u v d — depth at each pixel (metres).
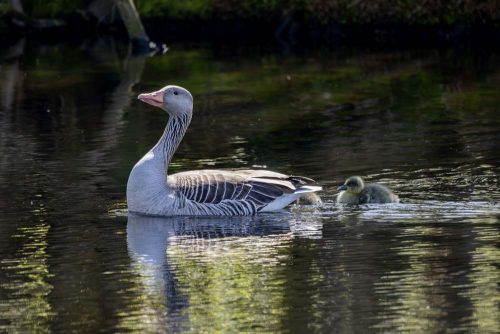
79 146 20.17
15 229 14.62
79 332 10.66
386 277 12.05
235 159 18.89
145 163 15.47
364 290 11.64
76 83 27.97
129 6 34.09
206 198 15.33
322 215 15.15
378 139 20.12
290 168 17.91
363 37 35.28
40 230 14.57
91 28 37.03
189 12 36.31
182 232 14.40
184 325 10.73
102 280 12.30
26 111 24.19
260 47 34.22
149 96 15.93
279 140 20.45
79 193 16.59
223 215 15.31
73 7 36.97
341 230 14.21
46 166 18.50
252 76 28.56
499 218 14.41
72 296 11.77
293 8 35.56
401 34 34.91
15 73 29.78
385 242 13.50
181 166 18.50
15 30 36.72
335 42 34.94
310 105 24.25
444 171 17.19
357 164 18.00
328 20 35.28
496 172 17.02
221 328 10.62
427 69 28.81
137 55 33.03
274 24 36.03
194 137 21.16
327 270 12.41
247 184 15.54
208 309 11.20
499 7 33.78
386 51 32.59
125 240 14.01
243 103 24.75
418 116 22.41
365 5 34.81
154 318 10.96
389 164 17.88
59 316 11.13
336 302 11.29
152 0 36.78
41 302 11.59
